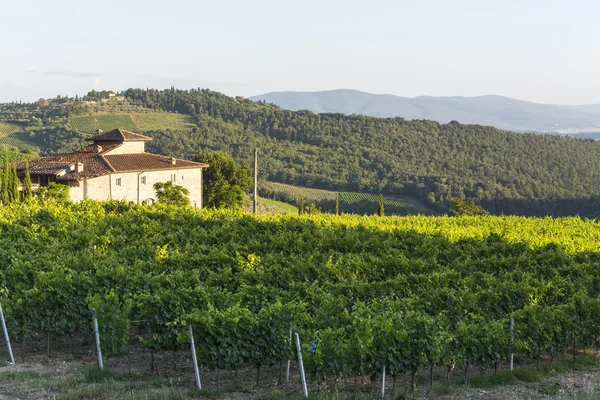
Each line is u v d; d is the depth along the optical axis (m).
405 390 14.88
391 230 36.81
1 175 53.72
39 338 20.06
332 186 119.44
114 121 162.25
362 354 14.25
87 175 61.41
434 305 19.05
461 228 42.97
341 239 31.72
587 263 28.48
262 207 95.06
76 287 18.66
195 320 14.82
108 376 15.31
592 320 19.20
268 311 15.67
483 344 15.98
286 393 14.43
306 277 23.55
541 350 17.72
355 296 20.80
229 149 136.12
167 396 13.53
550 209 103.94
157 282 19.77
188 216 41.22
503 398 14.55
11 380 14.82
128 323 16.53
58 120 162.00
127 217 39.03
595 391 15.27
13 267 21.47
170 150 130.75
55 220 37.25
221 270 23.41
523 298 20.77
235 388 14.88
